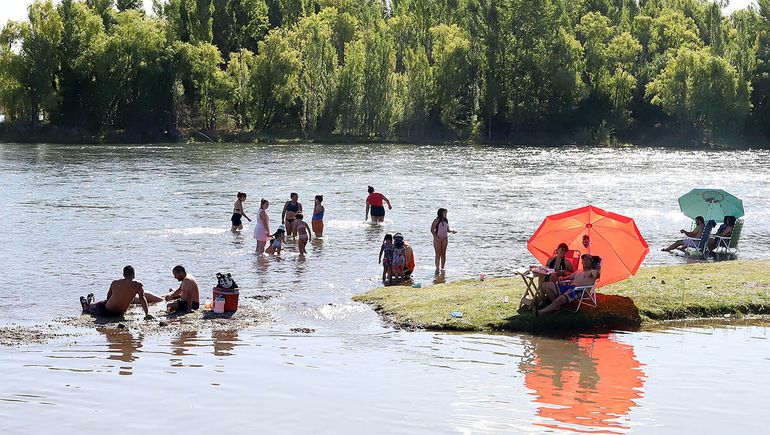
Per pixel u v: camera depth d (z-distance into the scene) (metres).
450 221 60.62
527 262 44.59
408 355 26.77
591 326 30.89
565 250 32.81
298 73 196.62
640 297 33.69
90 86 187.12
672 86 192.12
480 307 32.28
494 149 172.62
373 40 194.12
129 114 189.50
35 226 55.94
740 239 54.62
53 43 183.25
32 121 185.00
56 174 98.81
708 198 52.41
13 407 21.42
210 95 194.12
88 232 53.44
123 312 31.67
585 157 147.38
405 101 194.38
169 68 187.00
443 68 195.12
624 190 84.75
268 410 21.33
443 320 30.94
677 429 20.25
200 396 22.39
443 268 42.72
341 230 55.94
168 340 28.23
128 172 102.81
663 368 25.53
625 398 22.55
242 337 28.75
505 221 60.78
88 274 39.84
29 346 27.22
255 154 144.62
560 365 25.81
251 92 195.25
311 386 23.34
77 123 189.38
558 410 21.50
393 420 20.67
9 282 37.81
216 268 42.03
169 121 188.75
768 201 76.19
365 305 33.94
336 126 196.50
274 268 42.34
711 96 188.50
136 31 185.88
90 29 187.12
